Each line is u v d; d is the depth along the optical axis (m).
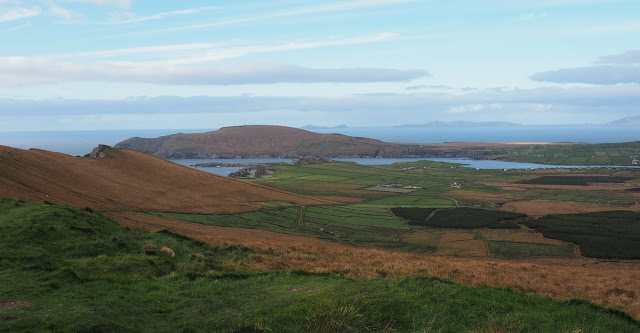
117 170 91.19
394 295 15.35
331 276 19.84
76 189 62.75
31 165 65.94
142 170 96.50
